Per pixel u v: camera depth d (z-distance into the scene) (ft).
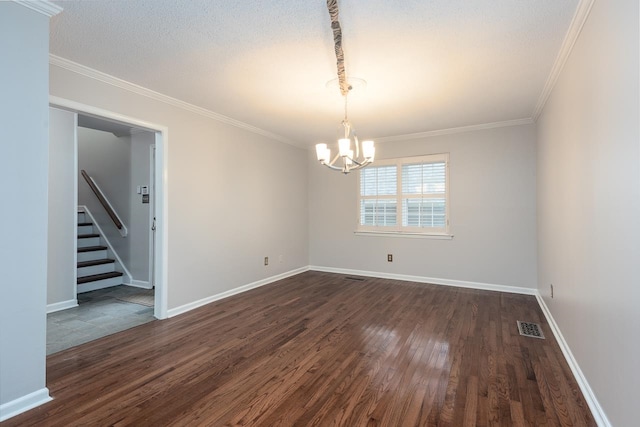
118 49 7.79
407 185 16.42
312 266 19.33
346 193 18.25
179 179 11.46
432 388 6.66
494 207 14.48
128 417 5.74
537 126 13.16
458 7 6.15
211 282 12.78
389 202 16.94
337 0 5.93
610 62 5.16
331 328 10.02
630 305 4.49
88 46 7.64
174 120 11.27
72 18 6.52
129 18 6.52
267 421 5.64
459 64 8.52
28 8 5.92
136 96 10.08
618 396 4.89
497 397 6.32
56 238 11.88
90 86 8.93
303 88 10.16
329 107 11.99
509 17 6.48
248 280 14.73
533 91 10.40
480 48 7.70
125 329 9.97
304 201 19.01
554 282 9.80
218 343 8.93
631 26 4.37
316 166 19.20
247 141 14.67
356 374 7.23
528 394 6.42
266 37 7.26
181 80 9.58
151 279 15.20
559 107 8.89
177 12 6.32
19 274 5.82
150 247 15.19
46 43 6.17
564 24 6.70
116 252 16.40
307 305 12.38
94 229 17.20
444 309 11.85
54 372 7.30
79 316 11.19
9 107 5.69
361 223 17.79
